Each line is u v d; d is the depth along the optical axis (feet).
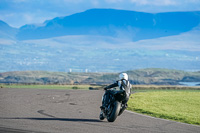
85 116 149.89
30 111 160.86
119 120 141.49
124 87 135.74
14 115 143.13
